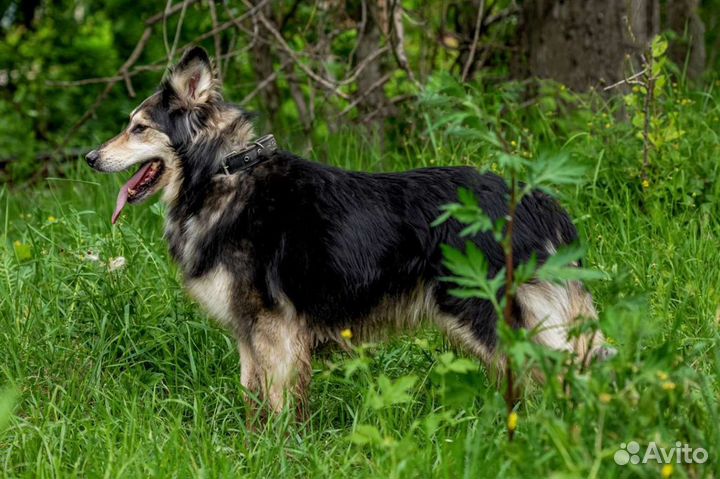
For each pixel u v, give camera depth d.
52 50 14.89
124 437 5.44
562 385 4.62
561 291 5.86
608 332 4.39
